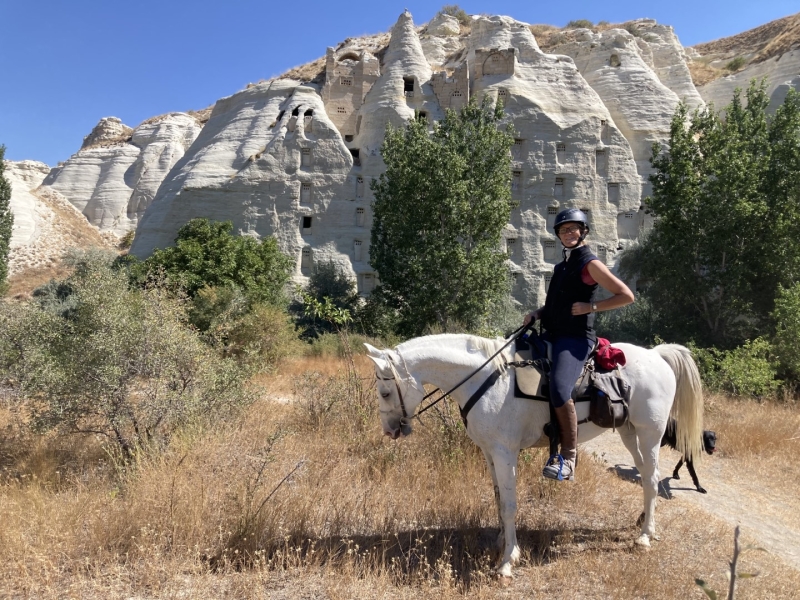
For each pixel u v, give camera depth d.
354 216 37.91
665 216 24.92
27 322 7.69
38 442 7.50
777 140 25.27
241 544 4.89
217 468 6.52
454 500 5.96
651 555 5.06
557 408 4.71
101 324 7.10
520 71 39.97
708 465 8.53
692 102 44.06
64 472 6.88
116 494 5.94
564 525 5.70
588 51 44.25
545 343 5.04
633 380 5.34
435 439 7.40
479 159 26.61
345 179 37.91
